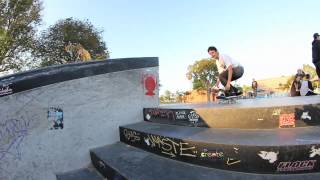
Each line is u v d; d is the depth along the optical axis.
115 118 5.29
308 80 9.20
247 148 3.05
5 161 4.43
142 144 4.45
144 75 5.70
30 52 20.70
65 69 4.88
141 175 3.34
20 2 18.89
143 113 5.60
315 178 2.79
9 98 4.46
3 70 18.78
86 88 5.04
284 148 2.90
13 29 19.03
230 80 5.59
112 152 4.57
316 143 2.89
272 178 2.88
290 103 4.10
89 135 5.01
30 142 4.58
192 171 3.29
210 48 5.75
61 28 23.36
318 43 7.96
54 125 4.75
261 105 4.19
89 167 4.86
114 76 5.33
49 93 4.73
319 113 3.76
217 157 3.26
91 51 24.80
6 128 4.44
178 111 4.70
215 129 4.09
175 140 3.69
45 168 4.66
